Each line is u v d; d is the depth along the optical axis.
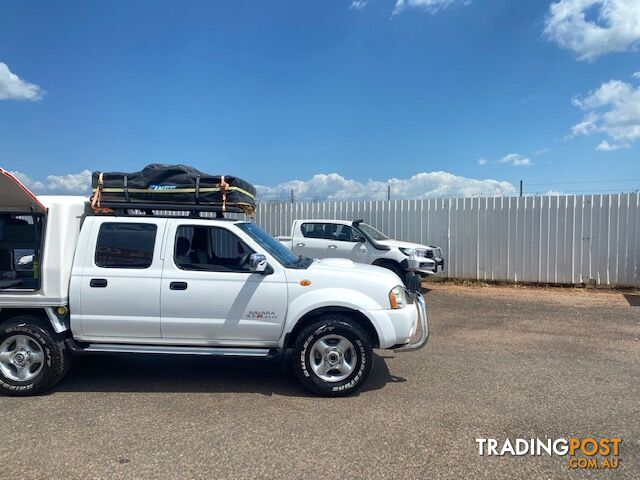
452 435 4.10
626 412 4.59
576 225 12.77
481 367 5.98
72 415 4.53
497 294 11.83
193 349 5.16
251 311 5.14
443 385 5.34
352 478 3.43
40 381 5.01
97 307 5.12
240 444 3.92
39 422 4.37
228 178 5.45
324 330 4.98
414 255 11.66
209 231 5.43
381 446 3.90
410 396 5.01
